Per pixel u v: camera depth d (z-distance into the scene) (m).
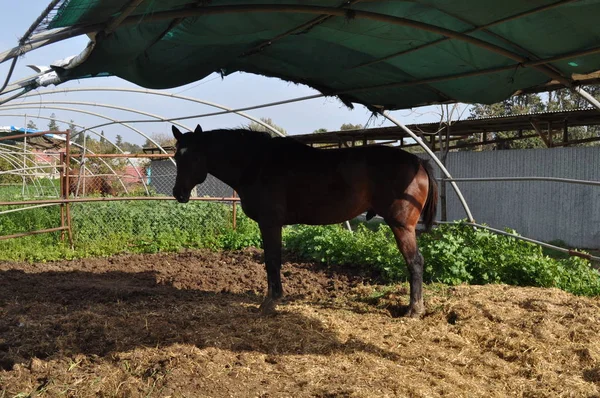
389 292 6.77
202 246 11.76
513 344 4.82
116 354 4.32
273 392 3.78
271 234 5.95
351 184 5.81
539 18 4.26
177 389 3.73
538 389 3.92
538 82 5.90
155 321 5.25
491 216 16.14
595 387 3.96
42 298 6.79
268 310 5.82
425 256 7.99
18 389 3.75
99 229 11.59
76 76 5.16
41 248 10.40
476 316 5.63
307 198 5.88
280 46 5.90
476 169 16.59
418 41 5.19
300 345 4.73
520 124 15.58
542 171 14.78
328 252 9.31
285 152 6.00
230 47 5.71
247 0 4.02
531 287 7.21
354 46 5.46
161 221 12.31
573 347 4.74
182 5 3.78
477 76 6.09
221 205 13.59
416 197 5.84
